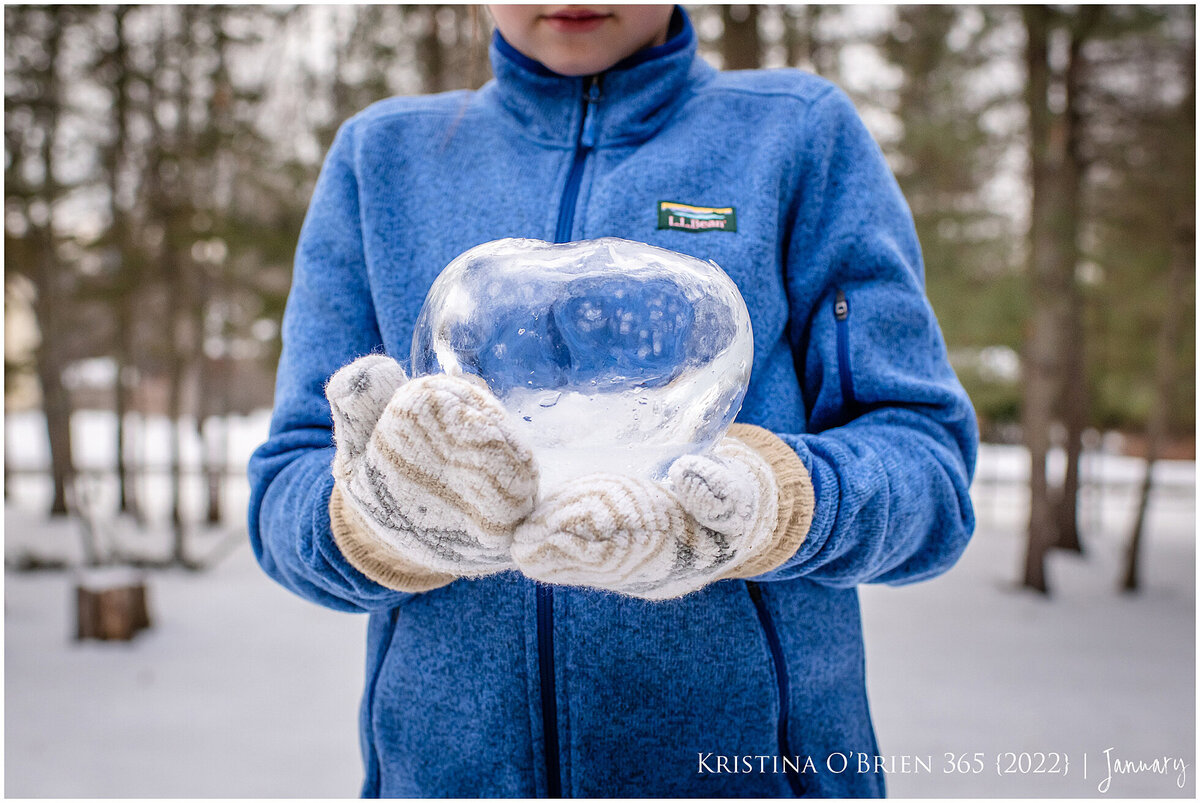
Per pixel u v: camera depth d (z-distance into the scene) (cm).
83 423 2100
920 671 594
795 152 85
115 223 883
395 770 85
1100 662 617
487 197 88
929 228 786
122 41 856
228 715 490
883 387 78
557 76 90
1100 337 1046
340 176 93
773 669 79
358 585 67
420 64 773
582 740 79
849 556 69
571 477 54
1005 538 1144
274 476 80
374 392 48
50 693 519
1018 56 786
